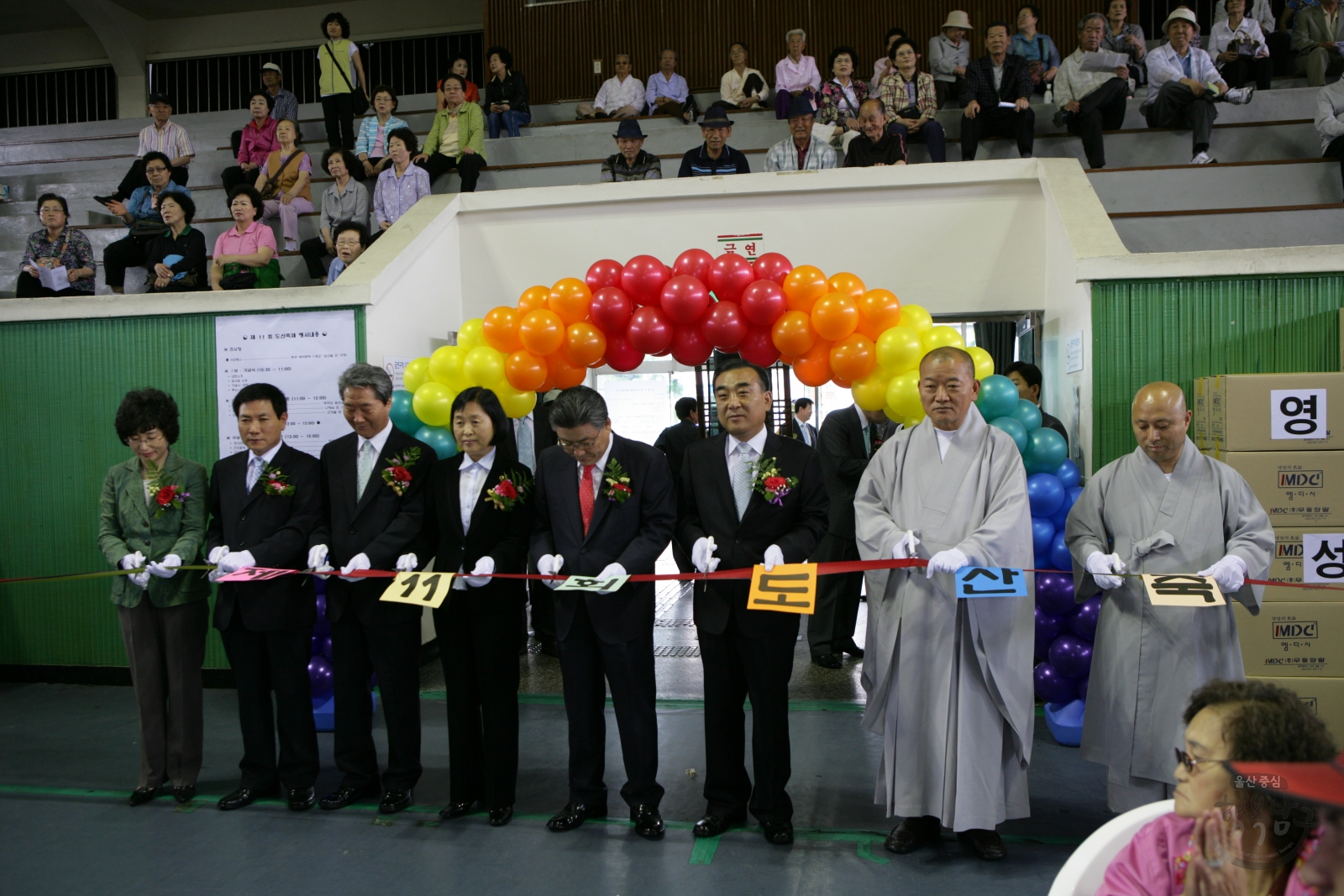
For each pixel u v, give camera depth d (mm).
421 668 5387
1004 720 2977
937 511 3021
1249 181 6152
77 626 5234
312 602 3475
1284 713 1155
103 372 5121
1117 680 2951
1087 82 6820
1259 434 3643
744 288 4234
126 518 3564
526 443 5699
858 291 4227
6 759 4055
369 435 3498
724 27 10430
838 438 5086
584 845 3109
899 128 7031
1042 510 4102
